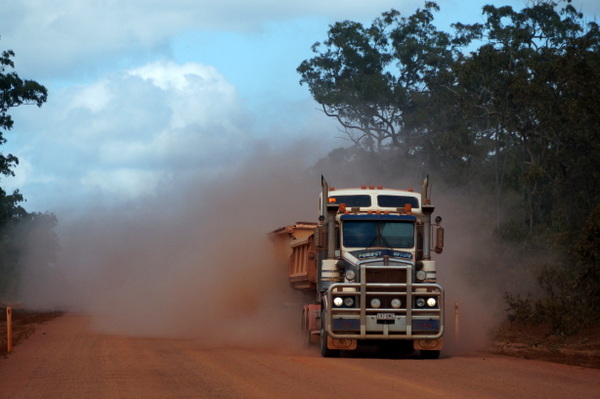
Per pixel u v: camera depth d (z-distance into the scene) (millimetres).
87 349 32062
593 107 55250
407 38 111438
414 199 31344
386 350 31891
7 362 27250
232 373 22516
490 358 28188
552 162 63406
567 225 58469
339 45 111750
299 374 22156
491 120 87375
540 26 78938
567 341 35625
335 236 29766
